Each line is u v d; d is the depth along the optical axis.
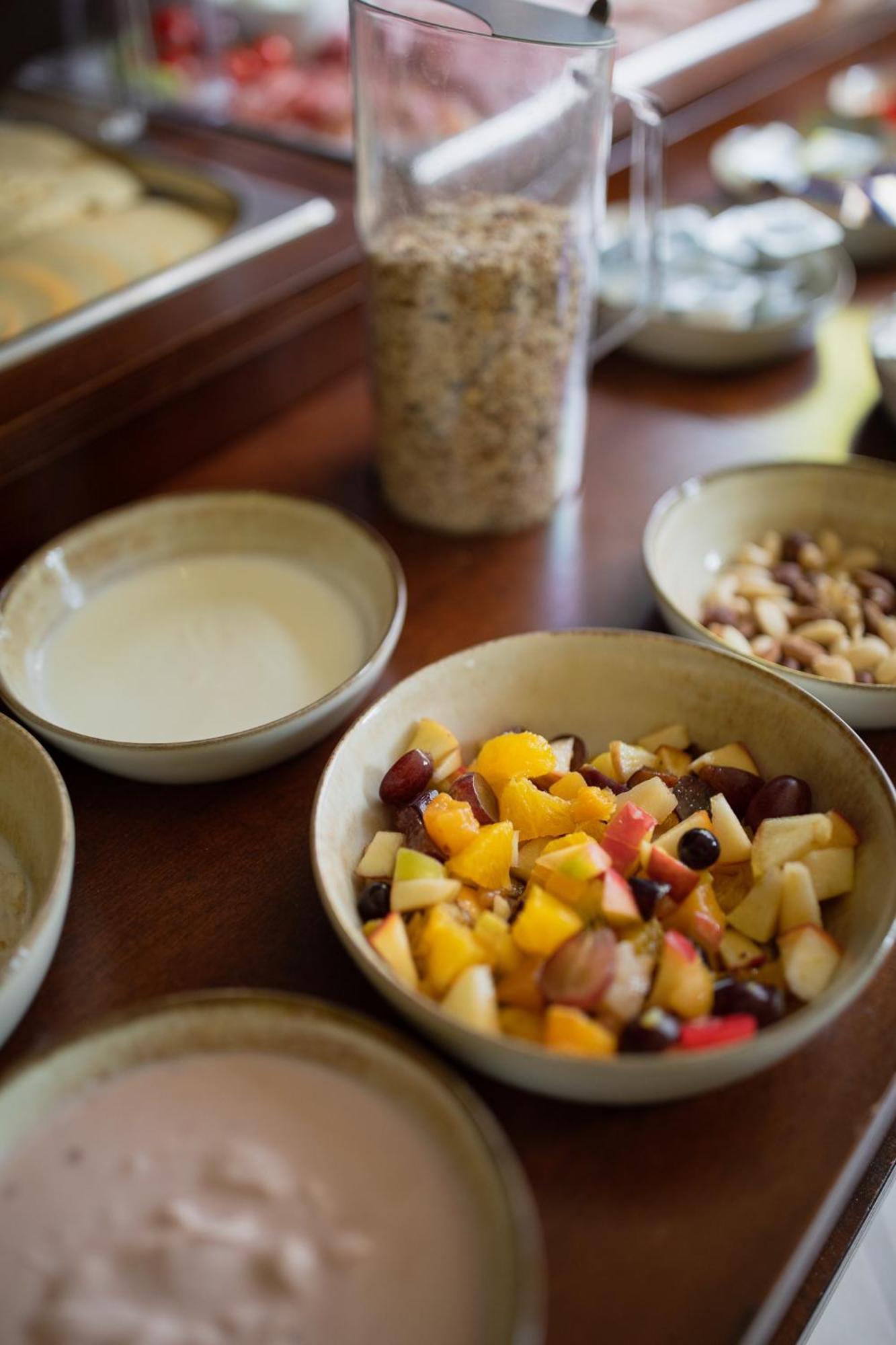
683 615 0.78
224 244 1.11
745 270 1.30
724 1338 0.48
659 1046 0.51
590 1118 0.55
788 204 1.38
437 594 0.90
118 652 0.82
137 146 1.34
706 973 0.55
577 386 0.92
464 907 0.59
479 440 0.89
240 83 1.51
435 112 0.82
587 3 0.94
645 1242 0.51
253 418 1.08
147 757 0.67
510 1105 0.56
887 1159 0.74
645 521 0.98
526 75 0.79
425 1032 0.54
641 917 0.58
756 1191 0.53
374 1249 0.47
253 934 0.65
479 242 0.82
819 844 0.62
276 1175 0.50
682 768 0.70
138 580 0.87
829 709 0.69
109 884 0.68
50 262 1.13
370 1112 0.51
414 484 0.94
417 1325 0.45
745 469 0.92
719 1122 0.55
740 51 1.64
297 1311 0.46
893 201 1.36
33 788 0.65
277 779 0.75
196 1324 0.45
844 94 1.71
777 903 0.60
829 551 0.92
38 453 0.90
